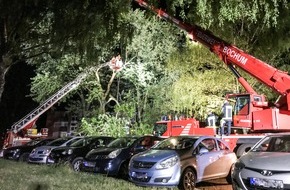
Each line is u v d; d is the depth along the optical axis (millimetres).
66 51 11094
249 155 7945
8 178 10297
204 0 11031
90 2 10664
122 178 12352
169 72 22688
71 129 30391
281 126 12977
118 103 24906
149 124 23406
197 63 20062
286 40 17172
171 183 9773
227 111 14711
